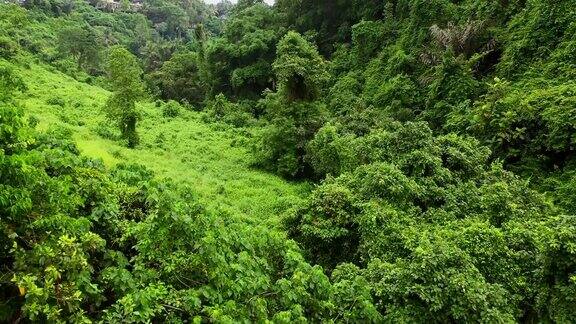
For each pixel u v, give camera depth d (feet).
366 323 21.11
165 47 195.31
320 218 34.68
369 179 35.27
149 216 20.67
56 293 15.61
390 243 29.37
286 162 70.28
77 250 16.66
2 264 16.94
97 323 16.56
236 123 106.01
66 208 19.01
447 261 23.26
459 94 66.08
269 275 23.59
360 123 68.08
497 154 52.49
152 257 19.92
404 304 22.77
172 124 96.53
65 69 138.41
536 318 24.12
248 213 50.67
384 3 113.39
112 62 70.23
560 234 22.36
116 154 58.65
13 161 16.17
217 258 19.67
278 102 76.28
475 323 21.21
